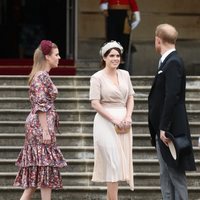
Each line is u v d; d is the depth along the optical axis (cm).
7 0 3922
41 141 2217
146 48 3800
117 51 2273
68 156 2728
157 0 3806
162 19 3809
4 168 2666
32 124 2225
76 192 2578
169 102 2106
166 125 2112
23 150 2242
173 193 2178
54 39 3900
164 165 2166
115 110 2267
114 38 3294
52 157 2228
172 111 2112
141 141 2781
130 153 2267
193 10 3822
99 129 2252
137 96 3022
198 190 2583
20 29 3922
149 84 3086
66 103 2962
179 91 2120
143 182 2622
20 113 2900
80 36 3734
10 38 3906
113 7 3281
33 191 2258
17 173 2497
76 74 3572
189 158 2128
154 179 2623
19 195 2573
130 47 3488
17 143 2783
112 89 2261
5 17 3916
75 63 3606
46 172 2227
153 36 3803
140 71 3791
